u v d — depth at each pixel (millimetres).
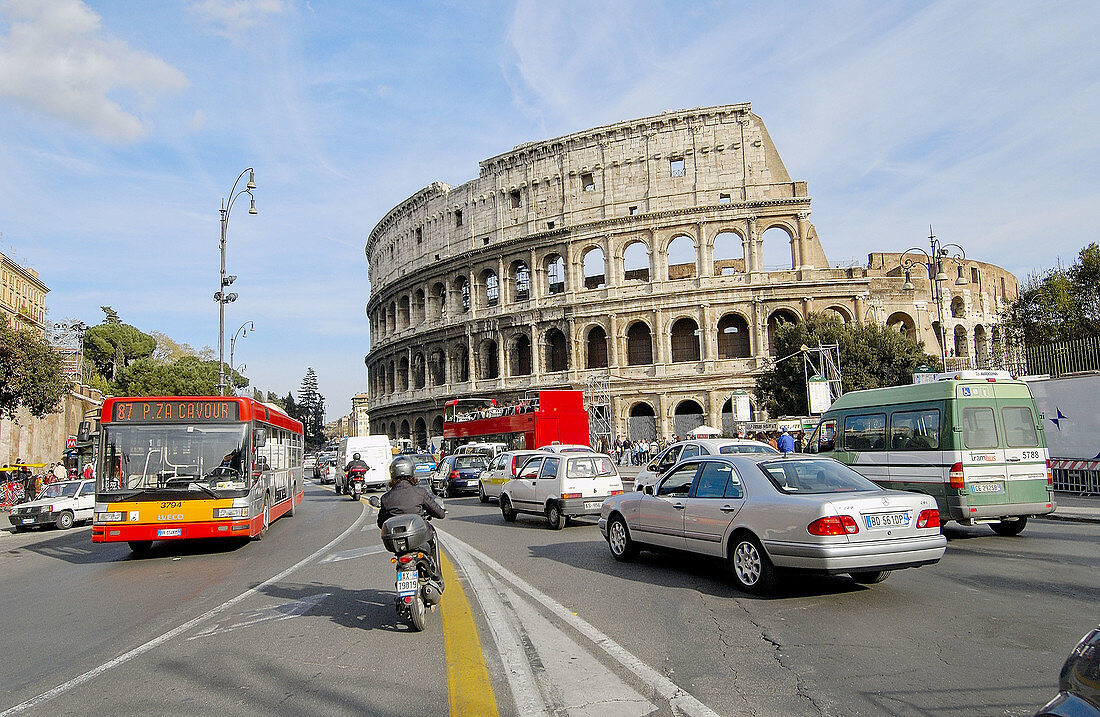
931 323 63531
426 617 10164
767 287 60906
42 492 32250
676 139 64688
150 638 9742
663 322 63062
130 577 15500
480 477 34219
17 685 7879
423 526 9664
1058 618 9375
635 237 64812
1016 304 53469
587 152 67562
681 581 12570
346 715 6508
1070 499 24688
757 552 11234
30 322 74875
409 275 82250
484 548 17766
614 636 9016
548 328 67562
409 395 81938
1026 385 17734
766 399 55594
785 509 10781
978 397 17203
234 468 18250
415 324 82625
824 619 9633
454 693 6957
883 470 18562
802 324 54250
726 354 64062
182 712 6777
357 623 10031
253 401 19516
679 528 13039
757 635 8914
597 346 68062
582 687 7082
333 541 19984
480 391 70812
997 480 16844
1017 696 6566
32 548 23859
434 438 68875
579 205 67438
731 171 63125
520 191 71125
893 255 65938
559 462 21812
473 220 74562
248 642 9234
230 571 15508
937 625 9188
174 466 18062
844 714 6250
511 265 71625
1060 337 47844
